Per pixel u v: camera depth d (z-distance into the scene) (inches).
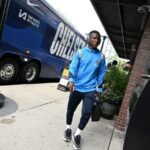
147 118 92.4
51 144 162.9
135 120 94.0
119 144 193.2
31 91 323.6
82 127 165.2
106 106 267.0
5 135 160.9
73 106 170.1
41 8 375.6
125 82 280.5
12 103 238.2
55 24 434.0
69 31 505.4
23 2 326.3
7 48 326.0
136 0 257.9
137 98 96.1
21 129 176.2
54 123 204.4
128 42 523.5
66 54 525.3
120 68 303.4
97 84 166.1
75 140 164.2
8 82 355.9
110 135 210.5
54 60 469.1
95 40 160.4
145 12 243.4
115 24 388.8
